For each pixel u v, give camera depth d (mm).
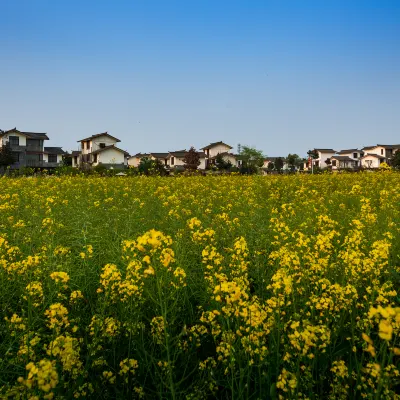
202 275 4730
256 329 2846
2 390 2666
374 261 3977
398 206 9477
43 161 74875
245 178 22484
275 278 3213
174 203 10617
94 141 72250
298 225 7047
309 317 3410
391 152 97500
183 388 3111
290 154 100438
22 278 4199
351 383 2830
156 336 3291
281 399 2500
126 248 4535
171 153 89625
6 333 3480
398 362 2885
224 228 6883
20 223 6840
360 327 3148
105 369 3287
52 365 2223
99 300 3727
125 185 17219
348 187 16172
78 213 8711
